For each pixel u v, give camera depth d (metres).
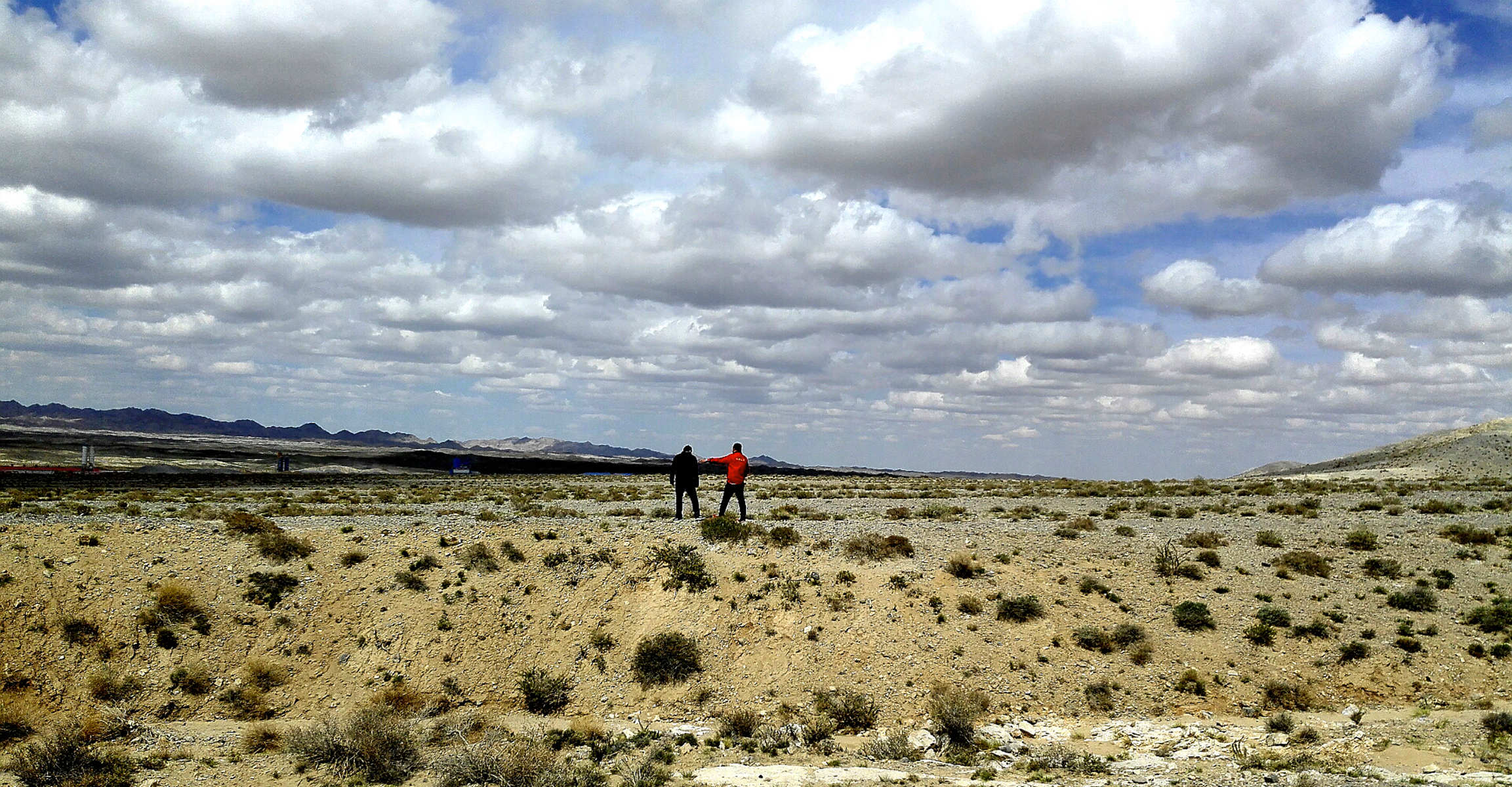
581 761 18.47
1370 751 17.33
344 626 23.70
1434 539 33.72
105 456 145.12
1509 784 14.27
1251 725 19.84
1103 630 23.88
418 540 27.98
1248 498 56.78
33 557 23.53
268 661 22.25
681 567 26.34
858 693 21.75
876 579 26.31
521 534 29.41
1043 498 58.56
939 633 23.77
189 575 24.31
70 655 21.08
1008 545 31.64
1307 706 20.89
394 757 18.28
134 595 23.02
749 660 23.14
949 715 19.59
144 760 17.86
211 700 21.05
